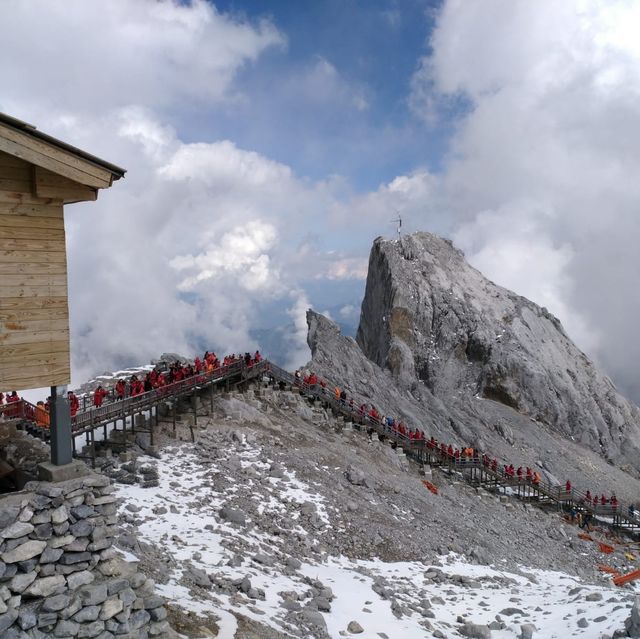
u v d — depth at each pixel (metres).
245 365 37.62
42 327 9.91
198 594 13.87
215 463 27.19
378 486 32.31
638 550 40.25
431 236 93.75
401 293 79.62
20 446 12.75
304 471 29.77
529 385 73.12
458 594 20.81
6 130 8.98
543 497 45.75
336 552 22.66
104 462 25.12
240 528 21.14
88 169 9.80
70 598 9.16
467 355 76.12
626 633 13.77
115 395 29.67
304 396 43.25
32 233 9.81
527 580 25.45
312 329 68.75
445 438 58.91
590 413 75.69
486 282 89.75
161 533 18.83
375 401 59.41
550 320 89.00
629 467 70.50
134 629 9.88
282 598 15.77
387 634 15.17
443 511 33.03
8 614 8.52
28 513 8.95
